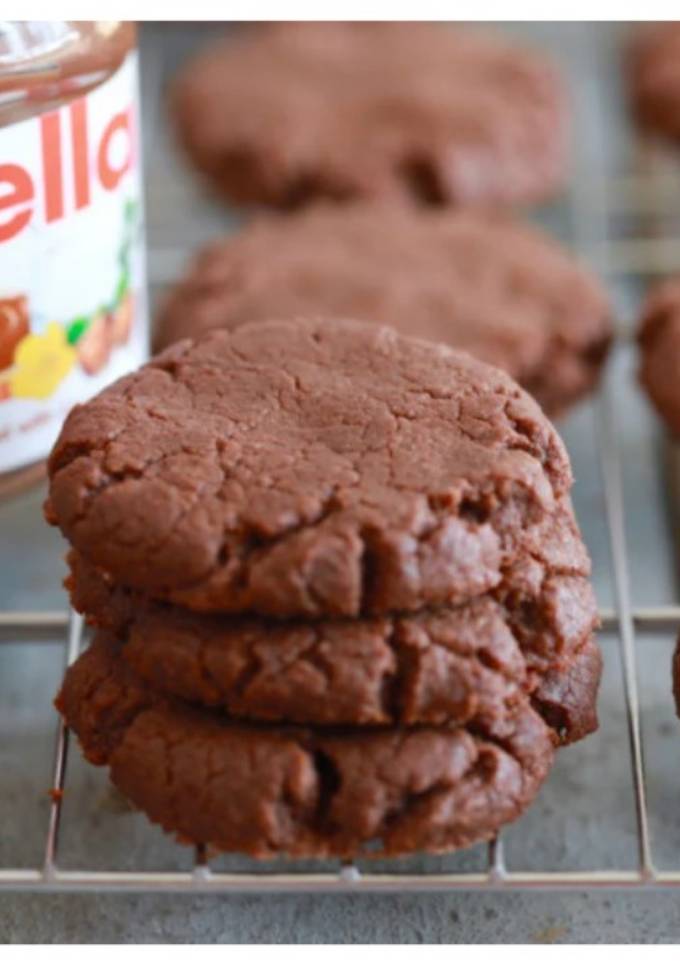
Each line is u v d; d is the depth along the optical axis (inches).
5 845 12.7
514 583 11.2
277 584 10.8
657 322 15.4
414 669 10.9
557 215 19.6
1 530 15.5
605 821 12.8
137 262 13.9
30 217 12.7
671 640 14.0
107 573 11.1
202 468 11.2
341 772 10.9
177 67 22.1
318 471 11.2
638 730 12.0
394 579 10.8
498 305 15.4
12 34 12.4
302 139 17.9
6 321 12.9
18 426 13.3
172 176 20.1
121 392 11.9
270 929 12.1
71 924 12.2
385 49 19.6
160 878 11.2
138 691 11.4
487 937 12.1
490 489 11.1
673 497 15.7
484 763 11.1
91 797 12.9
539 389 15.3
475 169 17.9
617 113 21.6
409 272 15.8
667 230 19.2
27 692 13.8
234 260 16.0
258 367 12.0
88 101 12.8
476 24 22.2
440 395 11.7
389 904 12.3
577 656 11.6
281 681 10.9
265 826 10.9
